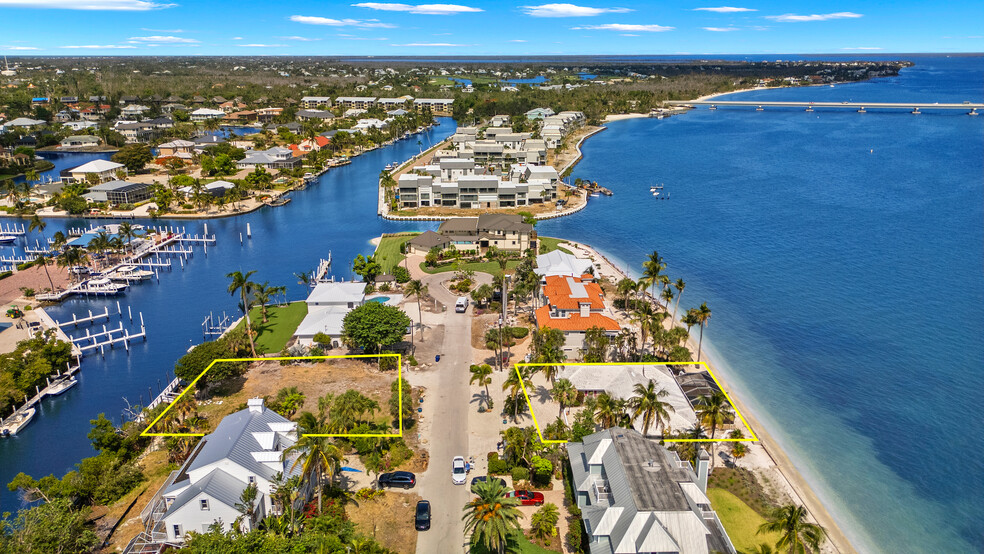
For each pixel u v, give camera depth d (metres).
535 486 80.50
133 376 115.62
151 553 67.81
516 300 142.38
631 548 61.72
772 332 132.12
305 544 62.81
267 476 71.69
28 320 138.00
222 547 60.94
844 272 168.25
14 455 91.75
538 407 98.50
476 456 86.12
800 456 90.62
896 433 96.94
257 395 102.75
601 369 102.50
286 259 182.38
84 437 96.50
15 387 102.88
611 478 70.94
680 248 189.88
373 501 77.31
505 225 181.75
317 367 112.81
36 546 64.19
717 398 84.81
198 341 129.75
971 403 105.31
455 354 116.75
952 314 140.62
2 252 188.62
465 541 70.50
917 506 81.19
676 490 67.38
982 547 74.75
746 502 79.56
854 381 112.50
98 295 154.88
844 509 80.12
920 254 181.88
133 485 80.75
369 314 112.69
